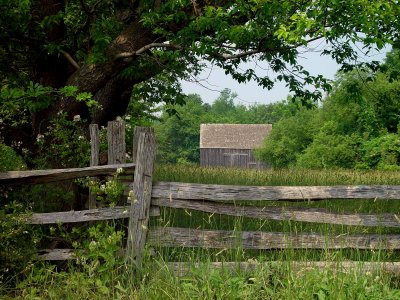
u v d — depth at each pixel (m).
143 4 8.91
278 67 10.94
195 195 5.49
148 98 12.34
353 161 37.31
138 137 5.54
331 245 5.48
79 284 4.97
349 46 10.96
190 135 102.19
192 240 5.48
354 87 11.91
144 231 5.39
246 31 8.02
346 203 8.12
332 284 4.66
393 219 5.54
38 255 5.43
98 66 8.36
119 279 5.21
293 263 5.11
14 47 8.86
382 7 7.93
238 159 80.00
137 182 5.44
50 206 6.49
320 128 41.53
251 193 5.49
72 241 6.02
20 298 4.81
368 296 4.61
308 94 11.23
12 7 8.04
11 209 5.74
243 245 5.49
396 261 5.61
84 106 8.42
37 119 8.26
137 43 8.56
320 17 7.77
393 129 37.22
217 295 4.63
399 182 12.20
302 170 15.16
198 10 8.52
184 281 5.03
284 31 7.64
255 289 4.75
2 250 5.22
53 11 8.71
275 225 6.72
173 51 8.80
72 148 7.29
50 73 8.77
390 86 32.69
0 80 9.00
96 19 9.23
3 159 5.95
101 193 5.73
